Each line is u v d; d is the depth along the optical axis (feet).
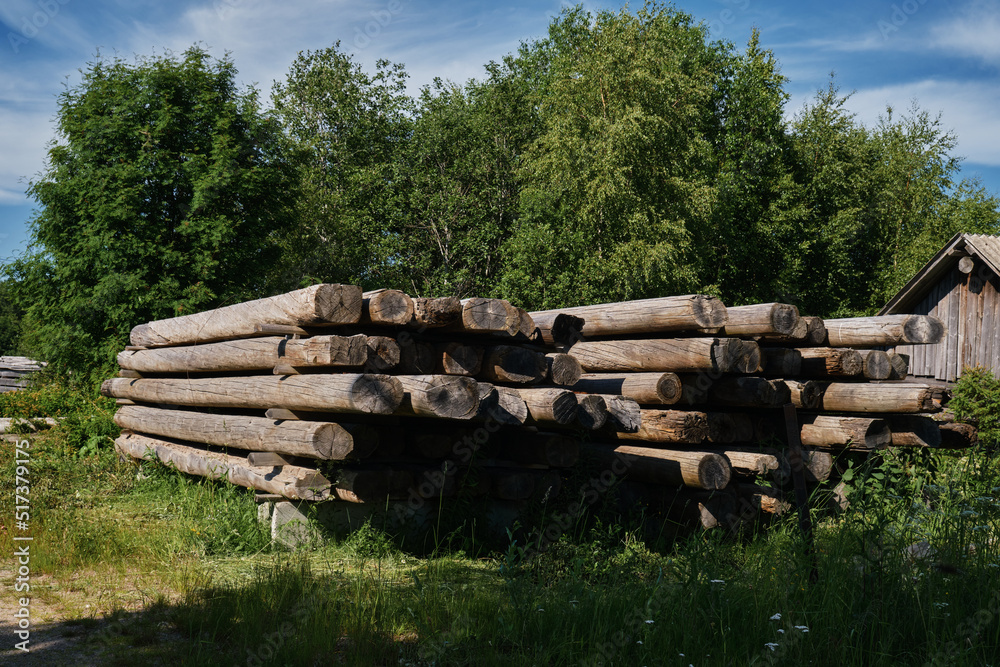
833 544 15.97
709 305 23.36
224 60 70.03
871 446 24.77
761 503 22.61
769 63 100.07
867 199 102.68
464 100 101.76
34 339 66.28
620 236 79.15
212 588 16.39
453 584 17.07
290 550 20.90
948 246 49.37
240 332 25.14
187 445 30.27
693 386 24.09
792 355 26.35
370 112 98.99
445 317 19.98
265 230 68.49
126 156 61.72
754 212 96.73
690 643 12.44
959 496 16.79
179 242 63.87
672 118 78.79
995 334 48.49
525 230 83.25
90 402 46.29
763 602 13.62
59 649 13.10
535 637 13.52
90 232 59.98
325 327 20.29
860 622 12.45
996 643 12.04
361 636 13.44
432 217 93.76
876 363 26.68
